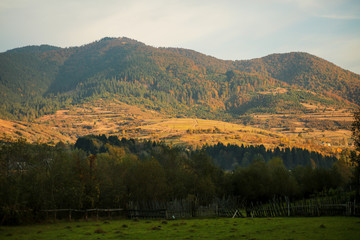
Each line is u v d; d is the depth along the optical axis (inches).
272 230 1290.6
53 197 1989.4
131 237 1212.5
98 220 2030.0
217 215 2295.8
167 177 2913.4
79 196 2082.9
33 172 1995.6
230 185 3366.1
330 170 4097.0
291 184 3531.0
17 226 1633.9
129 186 2588.6
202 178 3026.6
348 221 1430.9
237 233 1249.4
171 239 1147.3
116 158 3070.9
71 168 2247.8
